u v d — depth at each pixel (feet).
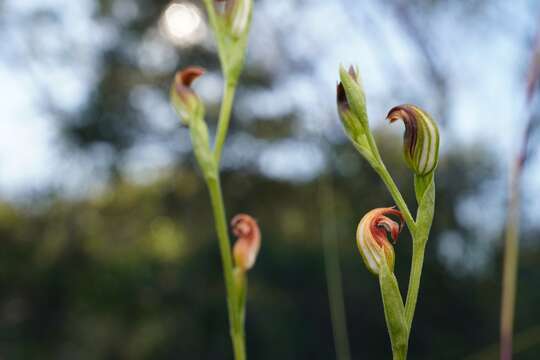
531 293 23.20
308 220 32.14
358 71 3.29
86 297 34.63
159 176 36.22
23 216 35.17
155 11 33.14
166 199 35.78
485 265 24.31
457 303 25.79
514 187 5.22
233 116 31.55
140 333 32.50
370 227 3.11
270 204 33.32
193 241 34.55
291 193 32.45
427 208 3.10
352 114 3.21
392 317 3.02
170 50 33.94
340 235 26.78
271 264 31.68
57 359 33.96
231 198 34.17
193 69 4.42
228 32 4.50
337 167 21.99
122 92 34.22
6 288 34.81
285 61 25.52
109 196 35.83
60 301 35.17
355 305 29.48
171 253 35.22
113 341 32.99
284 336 30.73
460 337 25.85
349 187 23.32
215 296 32.83
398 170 23.66
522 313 23.11
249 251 4.41
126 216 36.11
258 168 32.73
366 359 29.35
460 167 23.57
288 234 32.68
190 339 32.27
